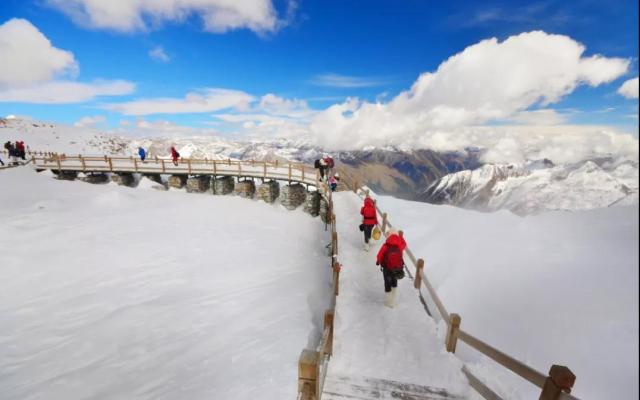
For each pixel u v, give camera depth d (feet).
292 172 82.74
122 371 23.85
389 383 15.94
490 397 14.16
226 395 19.62
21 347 27.45
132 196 72.23
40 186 74.23
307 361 12.75
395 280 22.57
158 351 25.99
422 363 17.49
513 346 19.25
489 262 29.01
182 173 83.46
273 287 37.37
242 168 86.99
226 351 25.08
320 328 28.76
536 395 16.52
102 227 53.21
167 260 44.16
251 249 49.47
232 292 36.29
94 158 88.02
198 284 38.27
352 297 24.77
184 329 28.99
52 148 152.05
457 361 17.62
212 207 69.56
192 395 20.24
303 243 54.39
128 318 30.78
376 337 19.74
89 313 32.42
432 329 20.75
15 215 54.03
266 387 19.84
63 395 21.81
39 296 35.32
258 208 72.64
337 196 60.90
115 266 41.88
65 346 27.32
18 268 39.73
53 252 43.91
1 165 87.86
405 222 48.93
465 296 26.04
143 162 95.35
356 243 36.52
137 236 51.01
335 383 15.93
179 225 57.52
